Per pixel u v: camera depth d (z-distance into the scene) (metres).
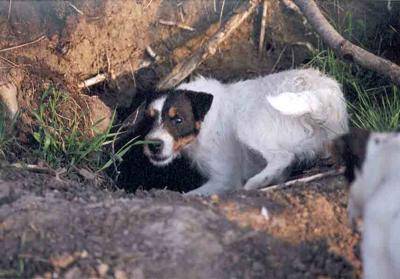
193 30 9.30
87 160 7.93
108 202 6.12
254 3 9.01
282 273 5.60
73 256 5.50
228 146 8.18
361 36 9.31
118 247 5.59
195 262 5.52
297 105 7.26
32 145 7.96
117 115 9.17
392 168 5.50
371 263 5.34
